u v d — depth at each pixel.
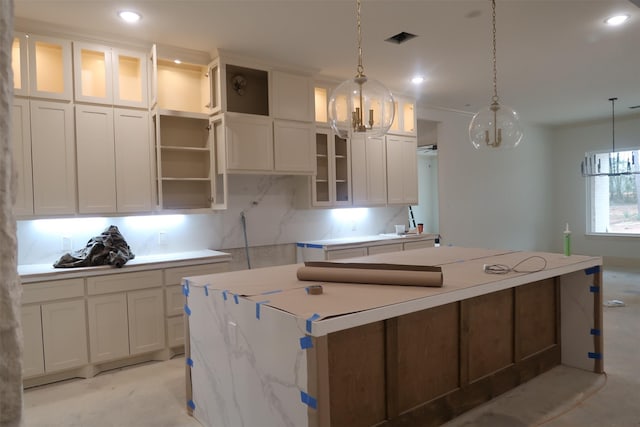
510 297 2.93
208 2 3.01
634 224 7.55
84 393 3.04
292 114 4.38
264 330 1.96
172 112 3.87
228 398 2.29
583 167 7.91
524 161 7.89
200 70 4.32
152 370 3.45
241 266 4.62
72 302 3.23
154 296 3.59
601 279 3.18
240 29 3.49
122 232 3.93
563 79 5.04
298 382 1.77
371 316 1.83
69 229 3.69
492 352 2.81
